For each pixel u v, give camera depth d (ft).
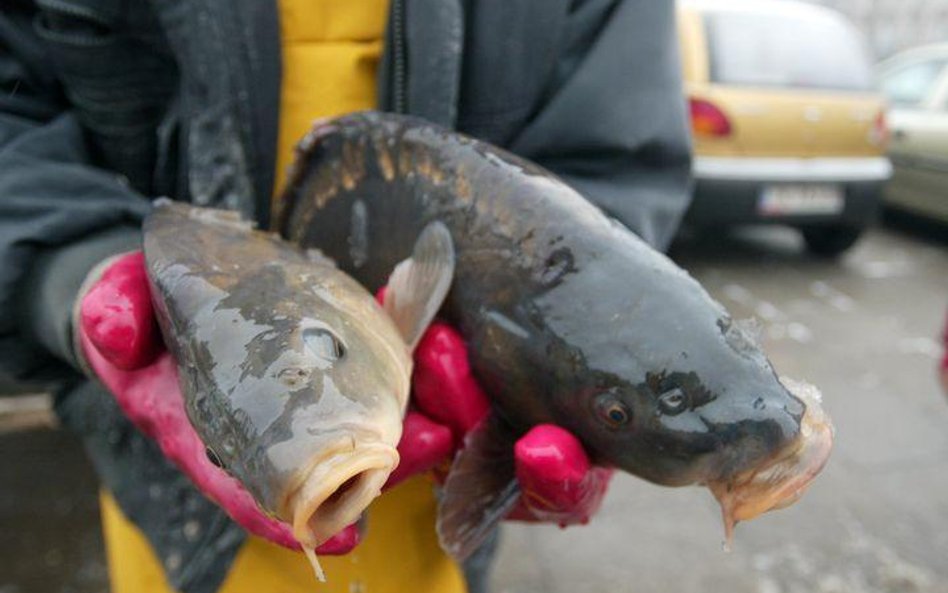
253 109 1.85
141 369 1.47
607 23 2.02
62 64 1.88
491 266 1.56
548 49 1.94
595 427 1.48
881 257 9.55
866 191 8.45
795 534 4.27
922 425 5.34
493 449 1.58
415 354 1.56
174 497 1.92
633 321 1.45
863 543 4.21
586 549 4.13
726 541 1.42
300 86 1.94
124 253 1.62
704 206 8.16
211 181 1.88
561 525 1.55
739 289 8.11
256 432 1.17
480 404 1.57
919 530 4.32
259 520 1.36
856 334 6.91
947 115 10.00
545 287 1.51
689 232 9.81
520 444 1.45
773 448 1.36
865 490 4.65
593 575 3.95
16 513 4.21
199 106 1.86
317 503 1.10
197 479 1.42
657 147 2.00
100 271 1.53
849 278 8.63
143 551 2.11
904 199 10.44
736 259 9.12
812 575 3.98
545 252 1.52
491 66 1.92
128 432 1.94
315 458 1.12
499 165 1.61
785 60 8.34
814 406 1.43
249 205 1.89
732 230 10.25
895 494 4.61
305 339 1.28
